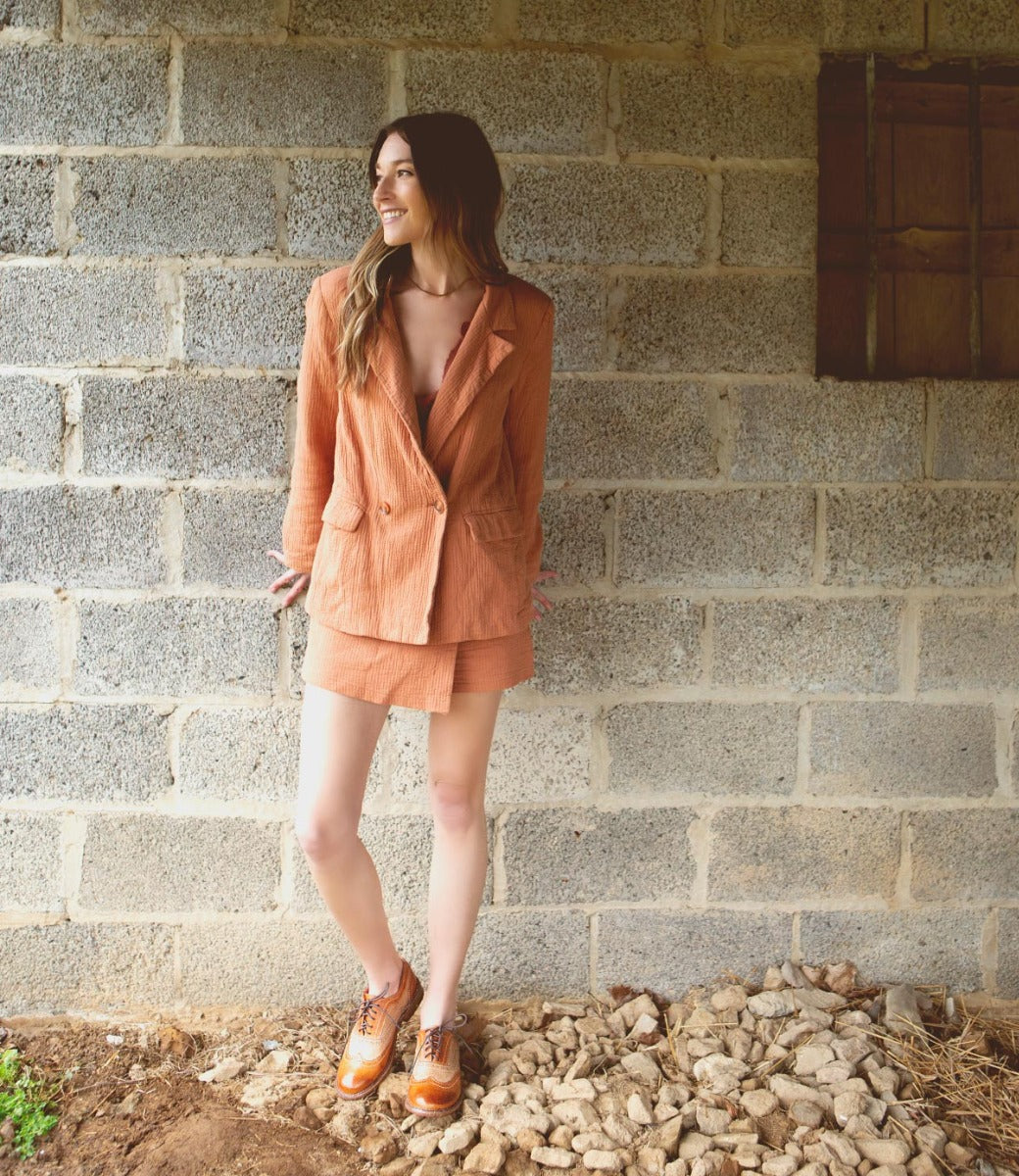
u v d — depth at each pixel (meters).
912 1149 2.05
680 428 2.43
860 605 2.48
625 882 2.51
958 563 2.48
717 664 2.48
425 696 1.92
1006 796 2.54
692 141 2.39
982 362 2.60
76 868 2.45
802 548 2.46
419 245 1.89
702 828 2.51
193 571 2.41
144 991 2.48
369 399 1.88
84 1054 2.35
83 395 2.37
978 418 2.46
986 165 2.61
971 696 2.51
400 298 1.93
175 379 2.38
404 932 2.49
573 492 2.43
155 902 2.46
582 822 2.50
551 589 2.44
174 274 2.36
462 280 1.93
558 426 2.42
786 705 2.49
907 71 2.48
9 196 2.33
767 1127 2.09
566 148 2.38
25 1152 2.02
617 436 2.43
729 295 2.42
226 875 2.46
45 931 2.46
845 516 2.46
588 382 2.41
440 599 1.90
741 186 2.40
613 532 2.44
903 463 2.46
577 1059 2.26
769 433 2.44
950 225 2.59
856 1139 2.04
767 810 2.52
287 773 2.45
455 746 2.05
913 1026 2.39
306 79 2.33
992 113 2.59
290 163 2.34
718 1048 2.32
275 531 2.41
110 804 2.45
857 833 2.53
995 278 2.60
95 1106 2.17
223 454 2.39
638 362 2.42
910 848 2.53
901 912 2.55
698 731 2.49
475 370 1.87
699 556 2.46
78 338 2.36
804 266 2.42
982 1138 2.12
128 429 2.38
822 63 2.43
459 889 2.12
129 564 2.40
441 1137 2.04
